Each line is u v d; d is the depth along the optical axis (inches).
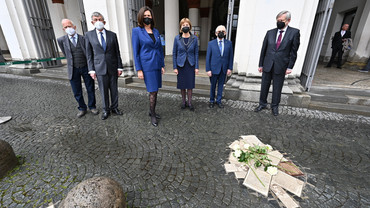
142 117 141.4
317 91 173.9
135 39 109.3
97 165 88.4
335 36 280.2
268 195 71.2
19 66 297.6
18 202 68.4
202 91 193.3
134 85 219.1
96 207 49.7
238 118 137.7
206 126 126.1
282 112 147.3
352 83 188.1
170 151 99.0
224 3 524.4
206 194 71.8
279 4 139.7
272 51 127.6
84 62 132.2
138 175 81.8
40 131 121.3
